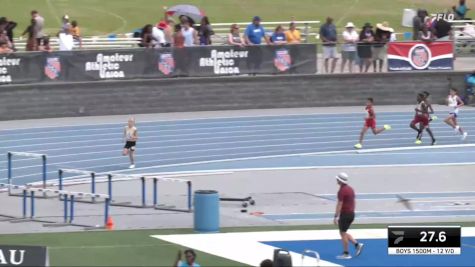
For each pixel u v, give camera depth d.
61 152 104.94
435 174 97.75
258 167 100.25
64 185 90.50
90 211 80.88
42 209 81.38
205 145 110.19
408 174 97.56
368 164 102.19
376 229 76.44
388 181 94.62
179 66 128.38
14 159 101.12
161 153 105.94
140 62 126.69
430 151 109.12
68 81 123.69
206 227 74.44
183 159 103.50
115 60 125.62
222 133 116.56
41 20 123.50
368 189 91.31
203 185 91.94
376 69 134.25
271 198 87.12
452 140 115.19
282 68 131.38
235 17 194.38
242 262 66.50
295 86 132.00
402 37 171.88
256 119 124.75
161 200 85.31
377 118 126.12
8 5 192.00
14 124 118.31
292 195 88.44
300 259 67.44
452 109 115.00
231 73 129.88
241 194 88.50
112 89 125.75
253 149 108.94
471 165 101.81
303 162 103.00
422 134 118.12
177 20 180.00
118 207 82.69
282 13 198.62
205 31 130.38
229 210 82.38
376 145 112.06
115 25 185.62
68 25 126.00
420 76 134.75
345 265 66.56
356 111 130.62
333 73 132.88
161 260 66.25
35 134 113.06
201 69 129.00
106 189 89.44
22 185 89.75
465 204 85.81
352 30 135.12
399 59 134.38
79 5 196.12
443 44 135.12
